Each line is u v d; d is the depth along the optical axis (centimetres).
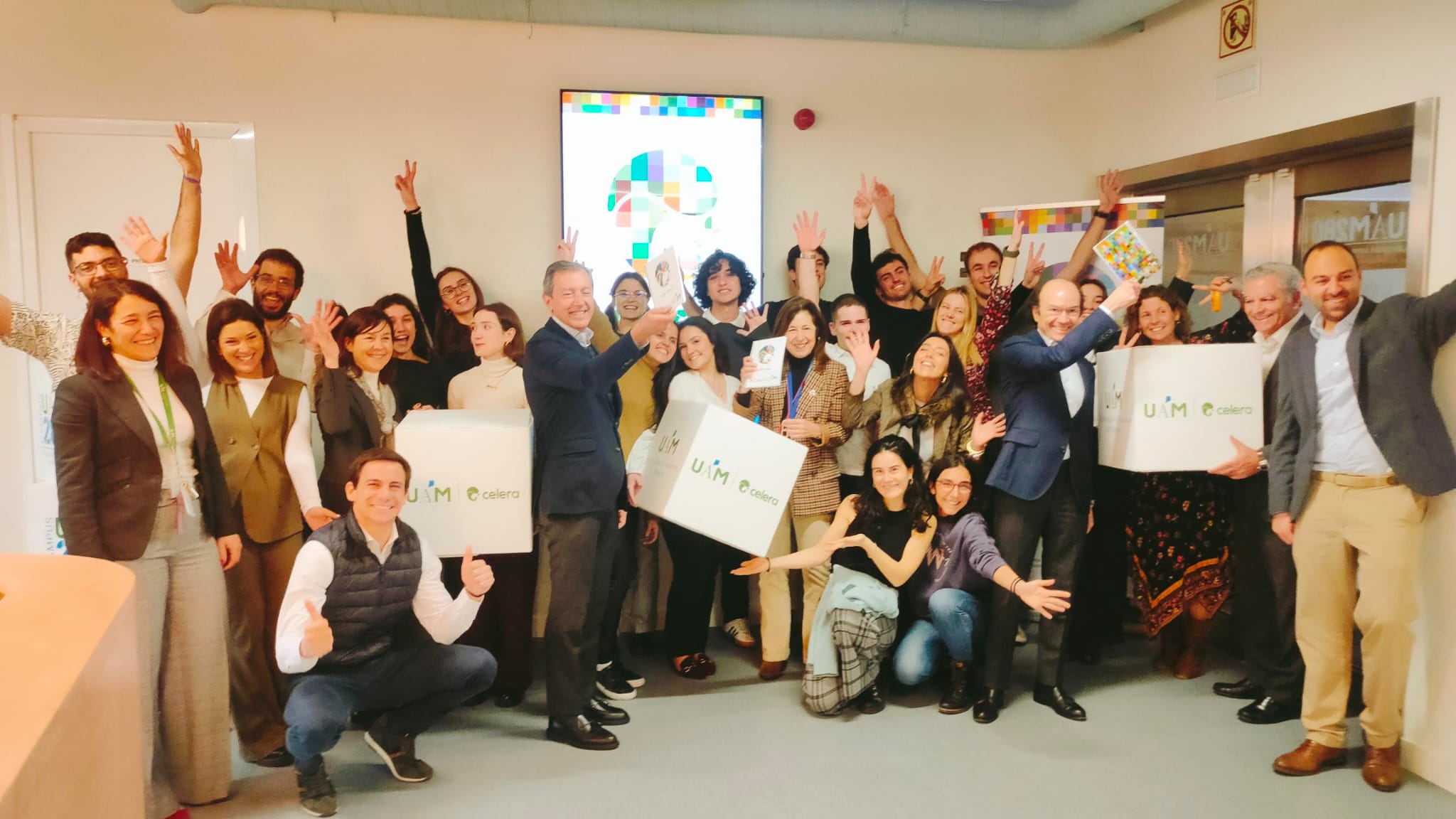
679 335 349
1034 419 311
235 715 289
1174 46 412
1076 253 397
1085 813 254
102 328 239
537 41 401
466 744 300
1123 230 349
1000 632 315
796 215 430
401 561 266
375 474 257
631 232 411
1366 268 329
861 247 403
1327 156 343
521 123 403
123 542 238
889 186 436
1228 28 380
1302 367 283
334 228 392
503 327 360
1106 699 337
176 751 256
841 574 327
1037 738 302
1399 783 272
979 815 252
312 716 245
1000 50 440
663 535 367
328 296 394
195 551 254
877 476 319
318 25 385
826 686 316
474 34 397
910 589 336
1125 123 444
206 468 258
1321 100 336
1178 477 349
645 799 261
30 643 111
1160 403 308
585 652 301
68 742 97
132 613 135
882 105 433
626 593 350
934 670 332
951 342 344
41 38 367
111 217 376
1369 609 269
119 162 375
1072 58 444
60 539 375
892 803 258
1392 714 270
